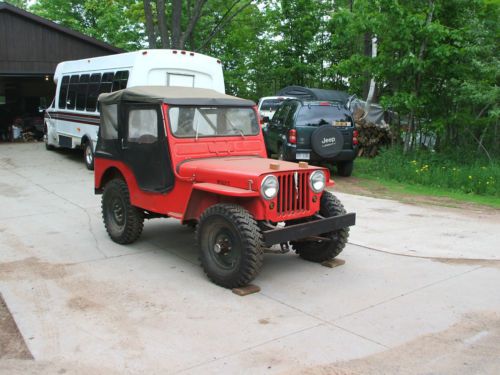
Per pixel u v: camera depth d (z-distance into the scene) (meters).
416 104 12.55
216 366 3.75
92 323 4.45
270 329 4.35
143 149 6.16
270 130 13.30
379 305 4.88
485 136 13.12
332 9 23.95
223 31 25.45
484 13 12.23
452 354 3.94
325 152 11.80
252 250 4.99
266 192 5.07
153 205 6.20
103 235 7.32
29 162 14.55
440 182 11.54
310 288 5.31
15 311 4.70
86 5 24.89
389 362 3.82
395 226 7.95
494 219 8.52
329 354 3.93
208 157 6.07
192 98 6.01
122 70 11.41
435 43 12.05
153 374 3.64
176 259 6.26
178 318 4.56
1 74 18.31
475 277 5.65
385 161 13.16
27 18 18.45
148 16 17.00
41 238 7.14
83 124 13.33
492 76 11.79
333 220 5.57
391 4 12.05
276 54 25.36
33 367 3.73
